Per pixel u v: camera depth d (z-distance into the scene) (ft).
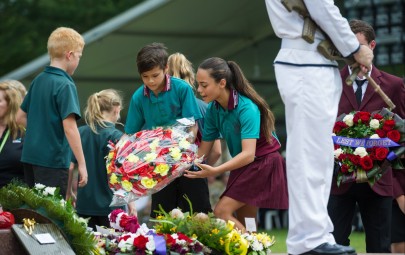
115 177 33.58
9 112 40.96
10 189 31.50
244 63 91.81
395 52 77.41
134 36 79.15
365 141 36.91
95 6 136.05
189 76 40.52
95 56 79.77
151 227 39.22
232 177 36.35
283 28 28.84
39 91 36.86
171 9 76.43
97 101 42.19
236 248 33.42
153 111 37.93
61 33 37.27
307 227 28.32
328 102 28.58
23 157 36.70
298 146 28.45
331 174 28.99
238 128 35.78
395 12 77.30
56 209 29.96
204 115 40.22
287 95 28.63
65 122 36.19
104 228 33.68
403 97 38.63
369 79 29.35
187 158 33.60
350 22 38.60
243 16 81.61
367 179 36.65
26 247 27.73
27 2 134.92
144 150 33.58
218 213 36.06
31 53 131.23
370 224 38.60
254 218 36.40
